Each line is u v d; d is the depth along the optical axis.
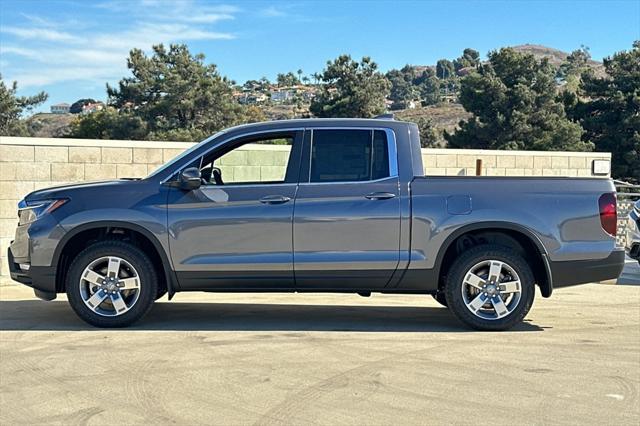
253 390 5.80
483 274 7.88
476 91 49.09
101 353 6.89
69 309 9.08
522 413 5.34
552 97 49.44
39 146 12.14
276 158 11.74
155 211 7.77
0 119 51.97
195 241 7.77
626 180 47.97
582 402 5.60
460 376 6.22
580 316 8.95
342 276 7.80
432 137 60.31
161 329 7.94
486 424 5.11
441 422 5.14
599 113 49.97
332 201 7.76
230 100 54.31
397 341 7.45
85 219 7.77
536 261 8.07
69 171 12.40
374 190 7.79
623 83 48.81
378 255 7.77
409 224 7.76
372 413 5.30
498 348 7.19
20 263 8.02
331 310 9.24
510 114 48.44
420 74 197.75
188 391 5.78
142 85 51.16
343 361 6.66
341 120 8.04
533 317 8.86
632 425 5.12
